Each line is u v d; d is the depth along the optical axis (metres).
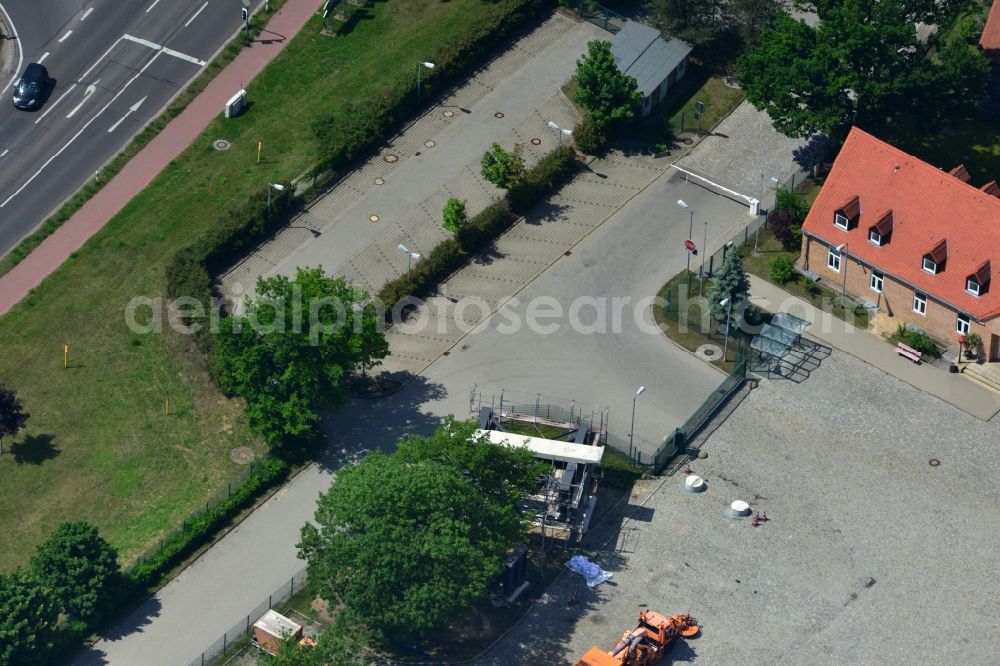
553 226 149.75
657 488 130.25
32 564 121.94
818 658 118.81
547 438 131.75
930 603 121.62
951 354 138.25
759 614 121.56
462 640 121.25
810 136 153.62
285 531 129.12
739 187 151.88
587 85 153.25
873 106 144.25
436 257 145.00
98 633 123.00
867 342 139.75
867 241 139.75
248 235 147.00
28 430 136.00
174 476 132.88
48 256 147.62
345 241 147.88
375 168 152.88
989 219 134.50
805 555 125.12
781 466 131.12
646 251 147.62
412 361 140.38
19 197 151.62
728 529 127.12
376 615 115.31
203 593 125.38
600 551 126.25
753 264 145.88
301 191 150.62
